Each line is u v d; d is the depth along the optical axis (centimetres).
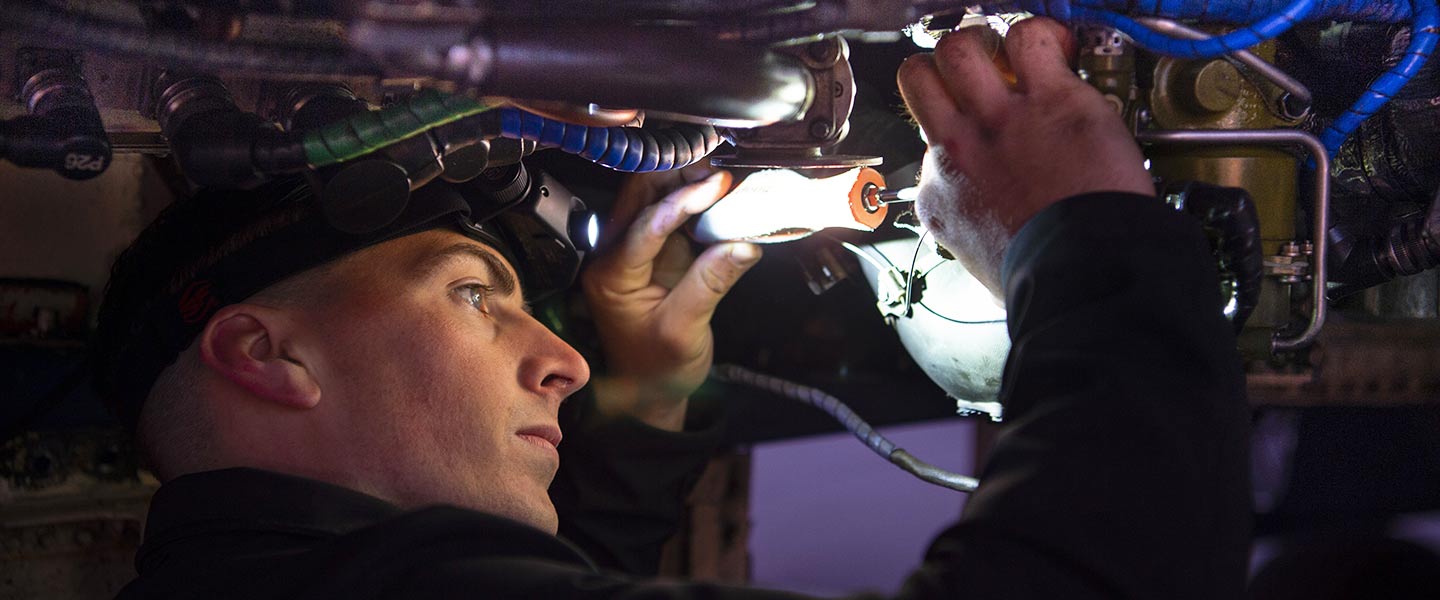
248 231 128
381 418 125
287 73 95
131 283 132
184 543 119
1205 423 93
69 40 90
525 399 132
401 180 106
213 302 127
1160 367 94
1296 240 119
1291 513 298
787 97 105
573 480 172
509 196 136
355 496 121
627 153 114
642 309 163
